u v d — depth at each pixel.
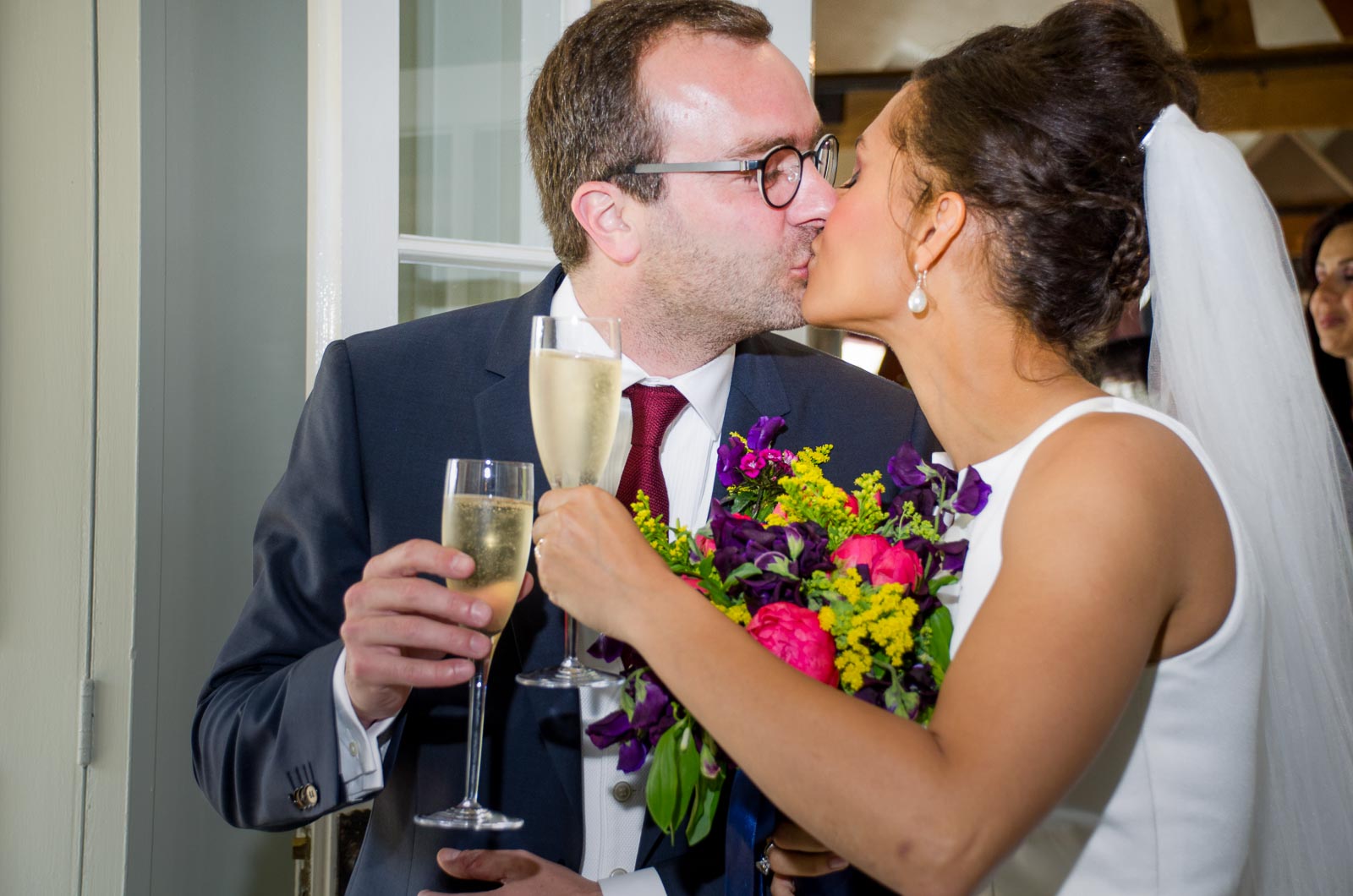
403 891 1.38
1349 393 3.90
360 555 1.47
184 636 2.15
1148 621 0.89
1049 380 1.10
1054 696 0.83
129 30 2.02
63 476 2.01
